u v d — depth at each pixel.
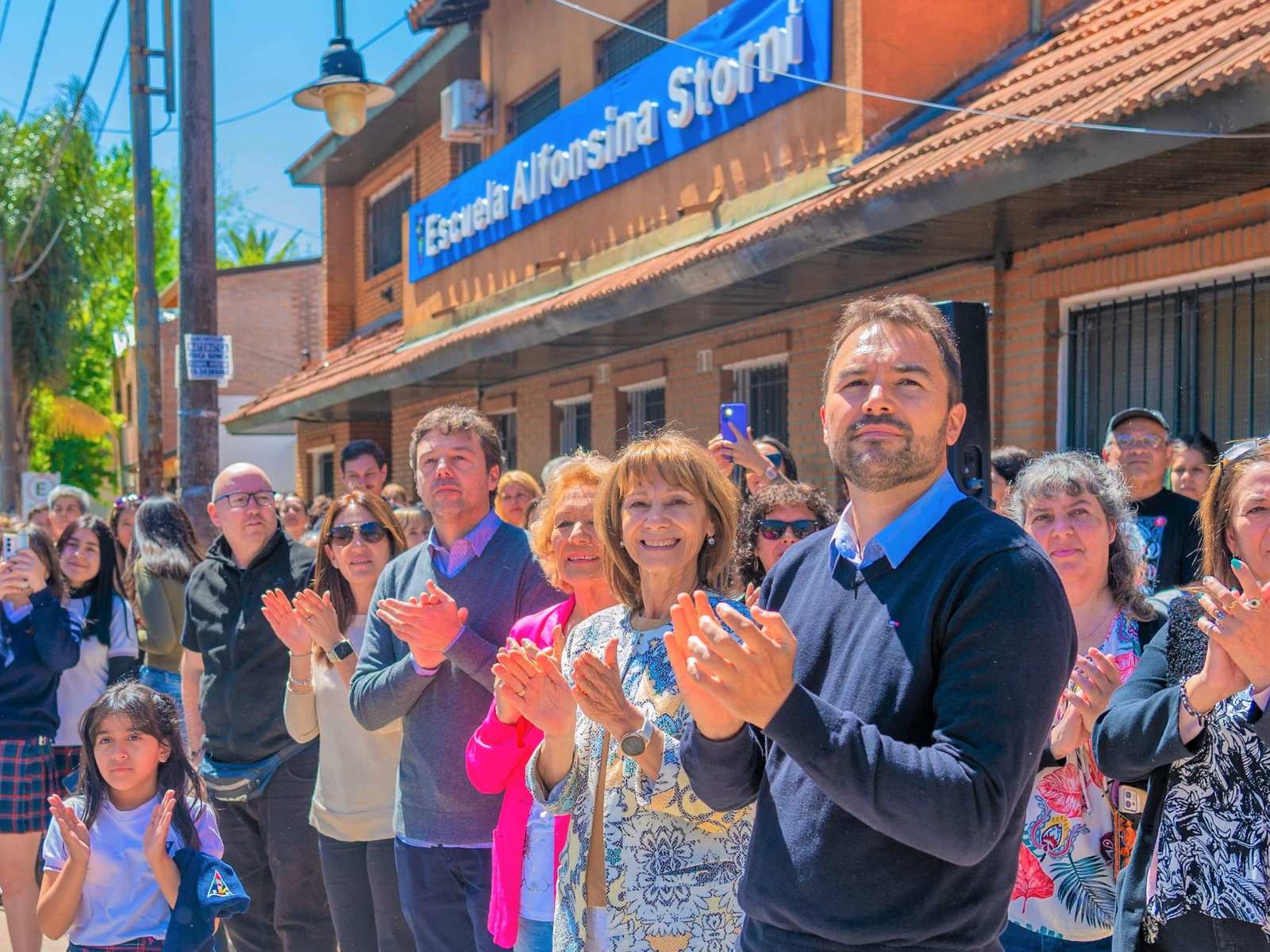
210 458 8.95
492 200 12.38
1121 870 3.19
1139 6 6.91
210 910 4.02
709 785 2.45
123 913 4.11
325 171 18.77
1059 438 6.97
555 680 3.18
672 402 10.47
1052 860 3.31
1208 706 2.73
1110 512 3.58
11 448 21.11
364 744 4.51
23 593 6.02
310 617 4.54
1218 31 5.40
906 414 2.26
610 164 10.38
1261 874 2.76
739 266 7.68
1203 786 2.85
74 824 4.09
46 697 5.88
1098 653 3.09
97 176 26.98
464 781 4.00
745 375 9.77
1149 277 6.36
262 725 5.06
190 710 5.64
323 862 4.59
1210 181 5.66
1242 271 5.99
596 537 3.75
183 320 8.95
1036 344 7.02
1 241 21.14
